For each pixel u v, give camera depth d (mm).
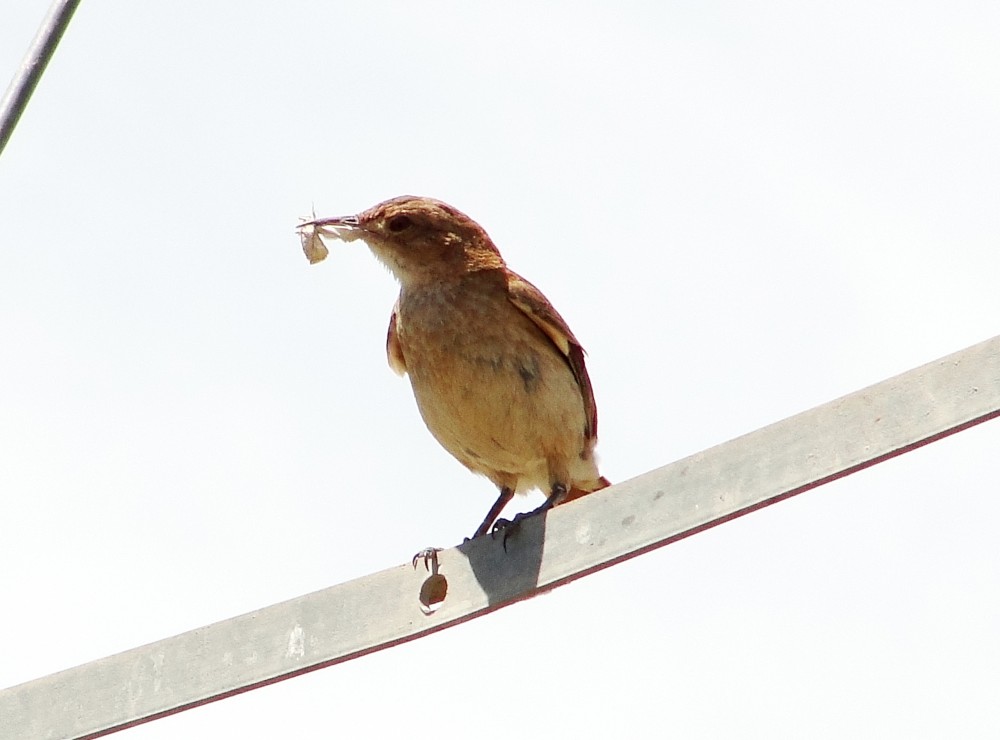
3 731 10820
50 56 10258
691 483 9273
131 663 10625
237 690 10266
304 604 10359
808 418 8836
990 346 8234
